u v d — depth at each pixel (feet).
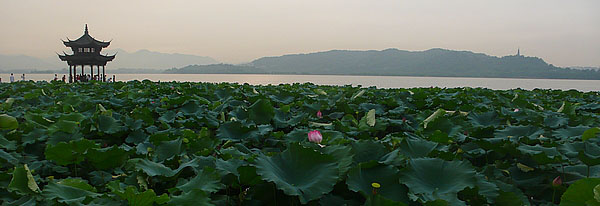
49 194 6.59
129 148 10.24
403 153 9.16
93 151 9.25
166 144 10.39
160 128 15.56
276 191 7.11
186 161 9.09
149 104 20.21
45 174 9.75
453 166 7.65
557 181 8.16
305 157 7.42
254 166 6.82
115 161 9.68
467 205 7.04
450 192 6.91
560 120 14.57
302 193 6.60
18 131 12.82
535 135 11.36
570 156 9.33
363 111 19.58
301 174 7.22
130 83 39.70
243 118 16.15
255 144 12.27
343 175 7.29
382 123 14.34
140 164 8.01
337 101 20.48
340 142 9.84
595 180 6.08
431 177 7.51
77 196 6.94
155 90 29.99
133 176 8.20
